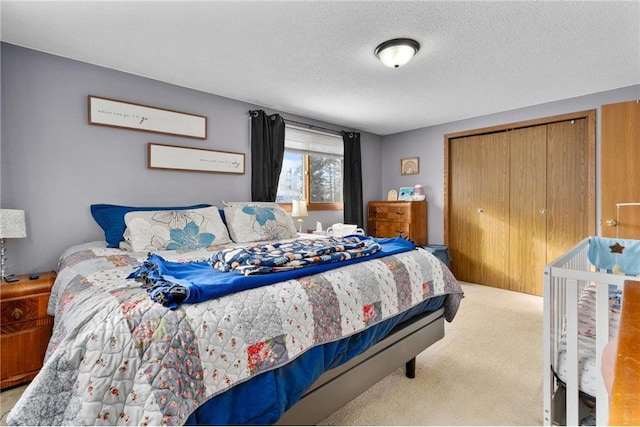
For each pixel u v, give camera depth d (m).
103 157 2.49
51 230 2.29
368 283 1.54
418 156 4.51
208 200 3.06
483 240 3.96
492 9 1.76
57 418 0.79
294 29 1.97
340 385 1.38
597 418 1.18
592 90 3.02
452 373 1.97
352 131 4.52
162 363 0.88
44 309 1.91
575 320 1.23
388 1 1.70
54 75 2.28
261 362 1.06
